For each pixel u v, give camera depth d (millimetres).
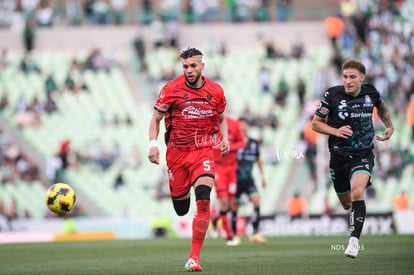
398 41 107250
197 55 25406
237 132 46344
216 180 46406
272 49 103188
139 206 81875
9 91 99562
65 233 69938
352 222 25844
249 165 48875
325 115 27625
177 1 116750
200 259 31734
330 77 99438
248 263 28688
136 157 86875
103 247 47094
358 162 27344
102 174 85500
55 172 84938
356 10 109938
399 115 92625
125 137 91812
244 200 79438
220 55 103812
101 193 83625
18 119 94438
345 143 27641
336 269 24766
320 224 64000
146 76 101875
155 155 25281
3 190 84750
